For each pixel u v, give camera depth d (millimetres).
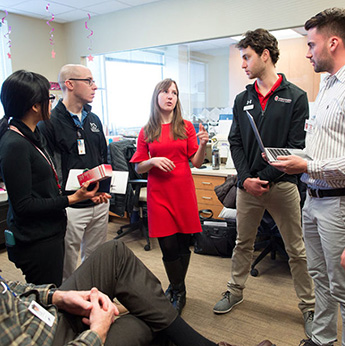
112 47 4641
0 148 1431
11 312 938
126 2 4090
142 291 1331
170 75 4980
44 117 1520
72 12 4438
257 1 3490
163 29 4152
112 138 4266
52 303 1227
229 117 3908
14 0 3848
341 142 1350
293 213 1909
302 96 1794
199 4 3850
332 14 1321
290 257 1987
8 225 1558
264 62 1806
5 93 1439
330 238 1420
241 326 2037
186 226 2105
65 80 1909
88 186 1646
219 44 4586
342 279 1424
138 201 3312
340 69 1355
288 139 1832
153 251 3289
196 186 3410
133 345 1197
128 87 5055
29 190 1446
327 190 1410
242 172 1963
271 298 2352
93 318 1141
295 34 3811
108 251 1396
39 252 1540
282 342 1879
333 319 1656
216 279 2658
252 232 2094
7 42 4348
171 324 1307
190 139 2102
